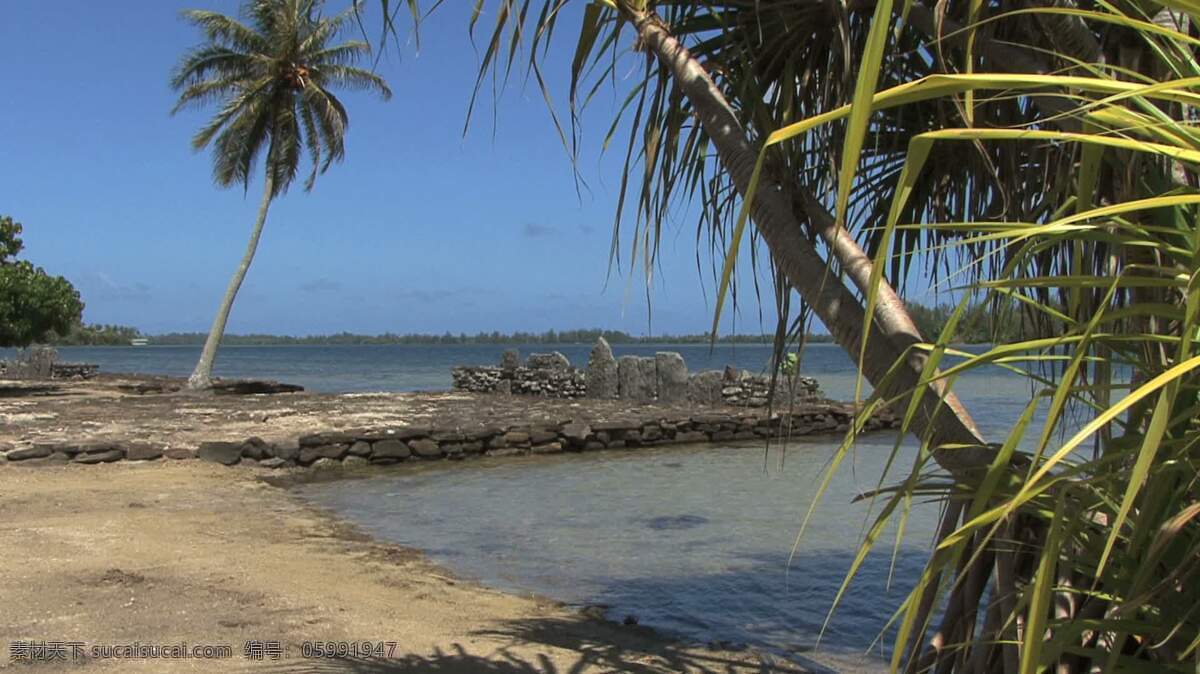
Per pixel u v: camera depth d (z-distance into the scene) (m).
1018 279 1.37
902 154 3.00
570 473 14.46
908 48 2.83
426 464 15.53
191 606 5.83
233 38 31.34
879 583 7.25
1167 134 1.23
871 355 2.19
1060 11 1.41
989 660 2.09
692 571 7.81
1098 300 2.22
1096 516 1.87
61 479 11.87
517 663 4.92
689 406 22.81
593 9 2.93
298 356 151.25
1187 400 1.58
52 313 37.62
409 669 4.64
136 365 98.56
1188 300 1.12
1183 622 1.52
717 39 2.96
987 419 15.05
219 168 32.28
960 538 1.37
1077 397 1.78
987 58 2.45
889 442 17.64
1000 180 2.80
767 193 2.54
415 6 2.71
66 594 5.98
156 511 9.91
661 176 2.93
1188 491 1.55
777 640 5.84
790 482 13.13
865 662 5.41
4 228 37.47
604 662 5.09
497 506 11.33
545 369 27.14
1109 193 2.12
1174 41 1.60
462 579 7.49
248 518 9.91
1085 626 1.57
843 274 2.37
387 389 43.34
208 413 20.77
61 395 27.67
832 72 2.73
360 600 6.34
